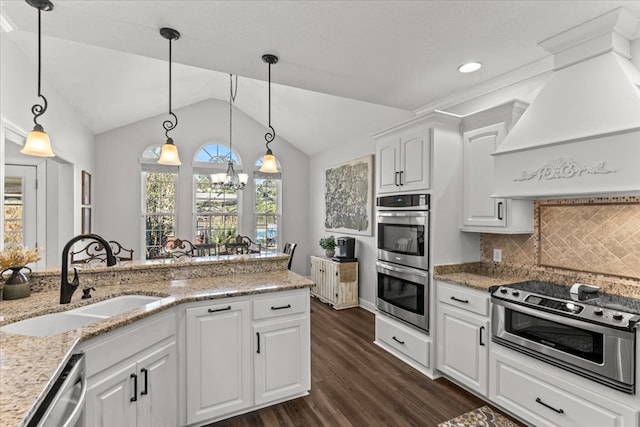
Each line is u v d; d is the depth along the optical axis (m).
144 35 2.06
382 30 2.00
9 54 2.38
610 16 1.82
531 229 2.55
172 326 1.94
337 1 1.72
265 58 2.36
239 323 2.15
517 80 2.60
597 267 2.19
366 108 4.19
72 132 3.89
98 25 1.94
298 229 6.54
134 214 5.37
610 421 1.67
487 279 2.59
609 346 1.67
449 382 2.68
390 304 3.22
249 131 6.18
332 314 4.48
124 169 5.32
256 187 6.25
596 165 1.77
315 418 2.19
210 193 5.93
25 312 1.68
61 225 3.87
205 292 2.11
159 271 2.43
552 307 1.92
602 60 1.89
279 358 2.30
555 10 1.81
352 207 5.07
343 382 2.66
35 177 3.77
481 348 2.37
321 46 2.20
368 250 4.71
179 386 1.98
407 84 2.84
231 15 1.84
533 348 2.02
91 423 1.41
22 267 1.99
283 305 2.30
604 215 2.15
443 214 2.79
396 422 2.15
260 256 2.90
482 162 2.66
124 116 4.93
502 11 1.81
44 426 0.93
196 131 5.80
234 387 2.14
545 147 2.01
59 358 1.14
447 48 2.23
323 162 6.07
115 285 2.29
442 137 2.77
